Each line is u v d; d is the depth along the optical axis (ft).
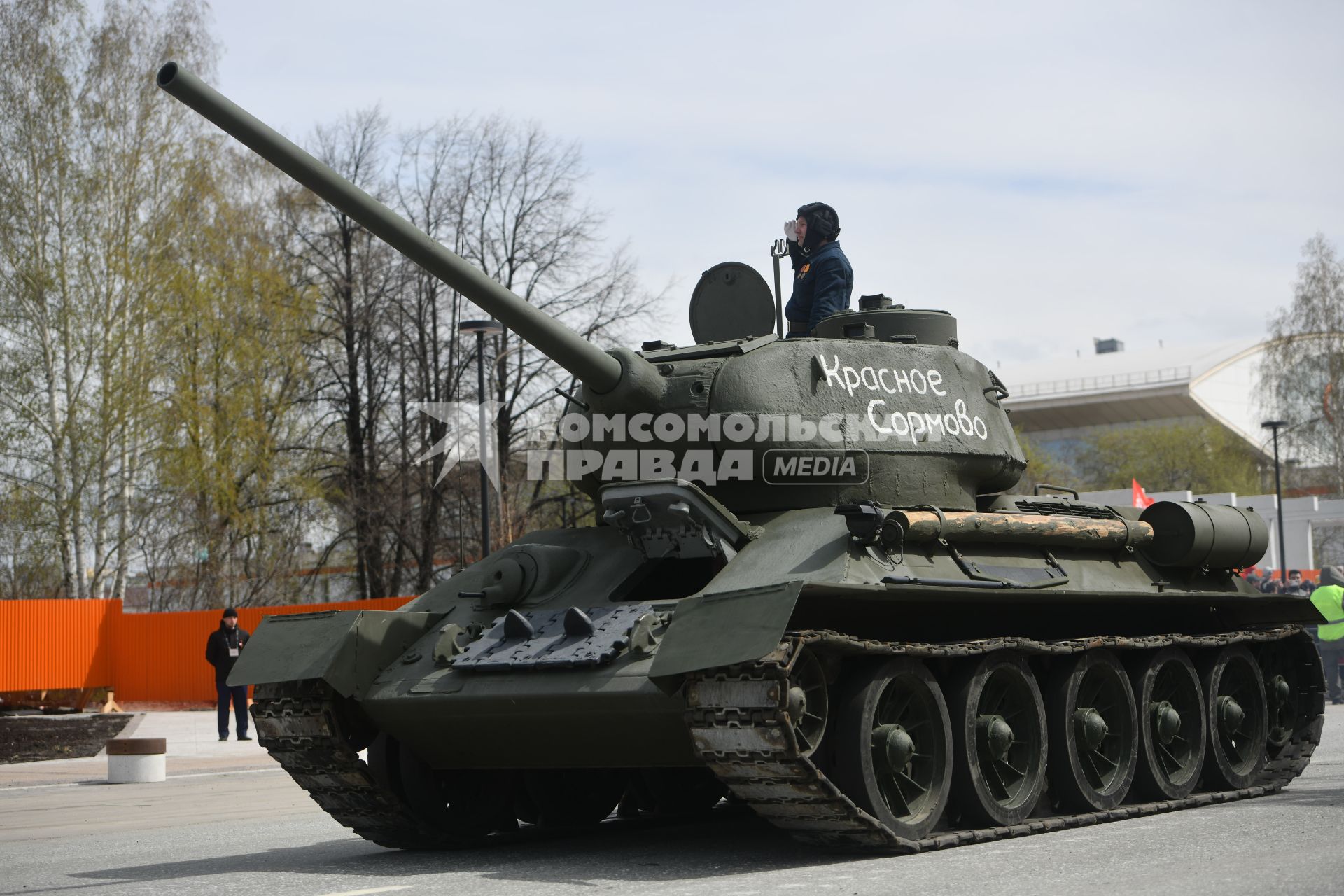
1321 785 49.34
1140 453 287.69
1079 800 38.55
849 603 33.45
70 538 128.98
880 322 44.06
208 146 134.21
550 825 42.37
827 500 39.27
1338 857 30.01
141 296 127.95
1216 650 45.37
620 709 32.55
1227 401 354.13
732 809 46.19
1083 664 39.14
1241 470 283.38
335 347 148.46
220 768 70.28
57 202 127.03
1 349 127.85
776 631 29.58
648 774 44.78
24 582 132.98
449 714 34.96
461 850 38.58
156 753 65.10
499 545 122.72
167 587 142.10
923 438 40.60
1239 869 28.68
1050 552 39.91
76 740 87.45
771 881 28.89
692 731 31.35
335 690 35.94
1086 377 362.53
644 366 39.52
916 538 35.01
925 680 34.40
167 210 131.23
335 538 146.41
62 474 127.13
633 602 35.70
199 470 132.87
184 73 32.27
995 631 38.99
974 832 34.71
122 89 130.11
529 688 33.47
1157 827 36.88
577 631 34.55
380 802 37.22
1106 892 26.32
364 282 144.87
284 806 53.16
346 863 35.81
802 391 39.34
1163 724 42.37
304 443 144.25
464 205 144.36
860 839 32.30
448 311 146.00
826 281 46.65
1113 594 40.11
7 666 108.17
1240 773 45.93
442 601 39.50
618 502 37.14
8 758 78.84
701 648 30.48
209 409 134.51
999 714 37.76
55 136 126.21
